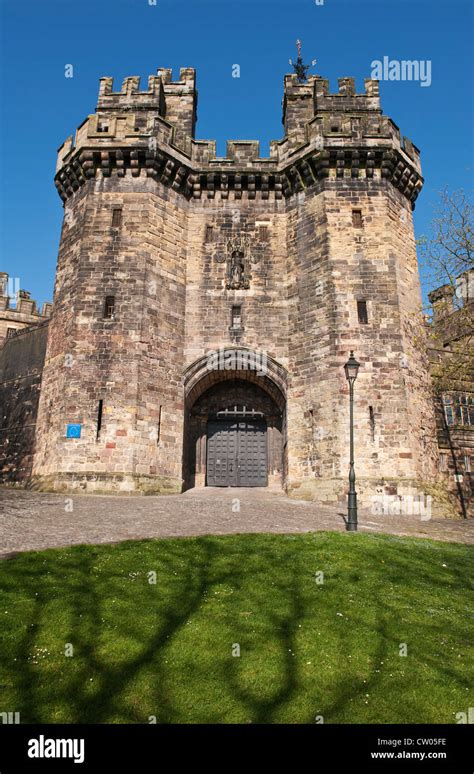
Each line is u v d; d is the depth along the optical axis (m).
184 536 13.03
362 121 24.81
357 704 6.62
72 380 21.86
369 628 8.50
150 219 24.02
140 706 6.32
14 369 29.39
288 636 8.08
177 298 24.38
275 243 25.66
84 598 8.81
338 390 21.83
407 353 22.88
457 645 8.18
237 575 10.45
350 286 23.14
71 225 25.16
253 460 26.23
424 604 9.69
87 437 21.20
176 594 9.31
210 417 26.47
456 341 26.30
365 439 21.34
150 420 22.03
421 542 14.17
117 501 18.17
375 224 23.97
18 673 6.72
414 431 22.12
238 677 6.97
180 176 25.36
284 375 23.92
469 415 27.50
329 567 11.21
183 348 24.14
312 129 25.19
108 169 24.48
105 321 22.53
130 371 21.94
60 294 24.56
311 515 17.56
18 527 13.05
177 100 27.44
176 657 7.31
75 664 7.00
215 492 23.64
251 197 26.20
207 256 25.38
